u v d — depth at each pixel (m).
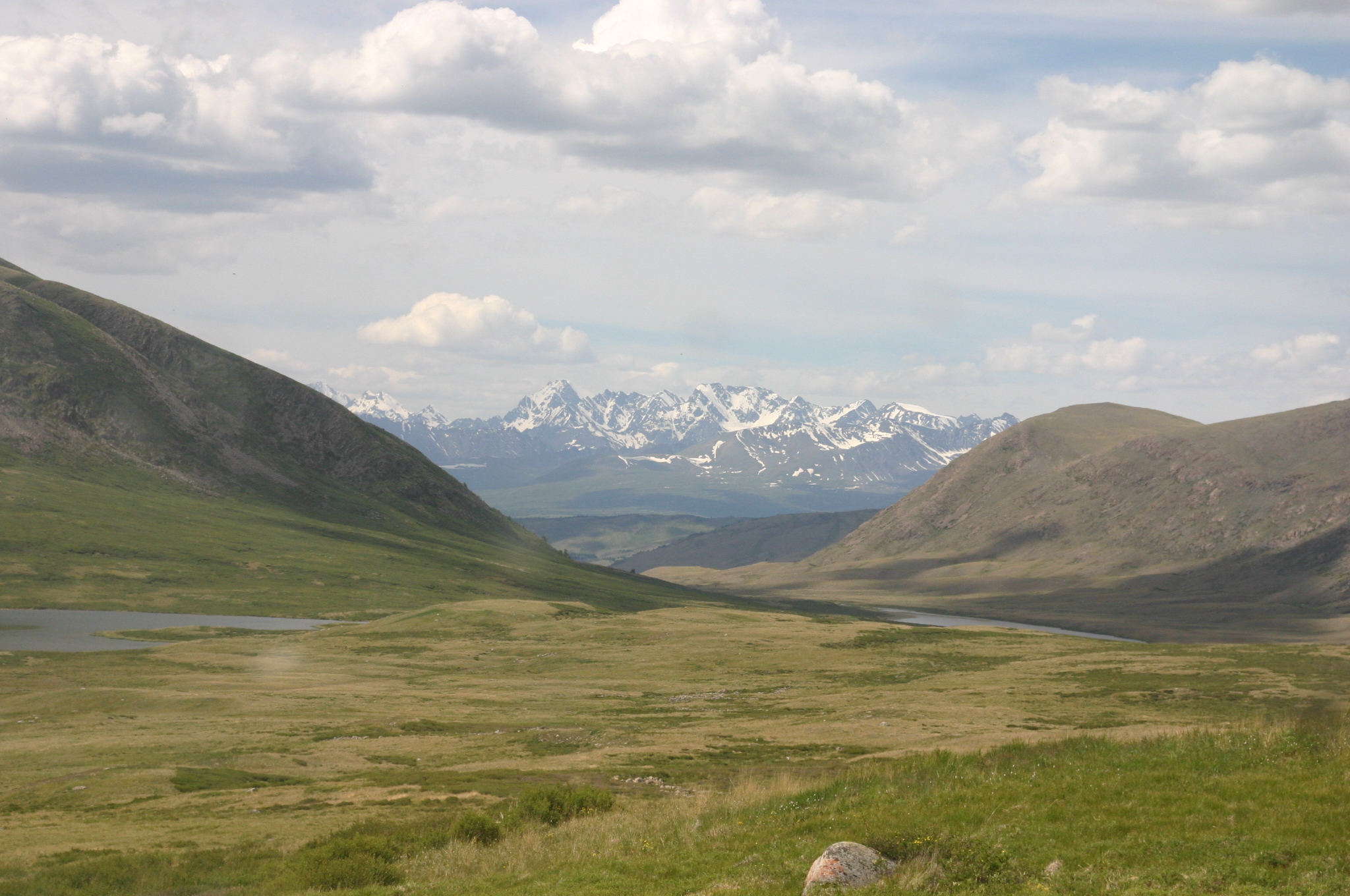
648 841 30.92
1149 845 22.25
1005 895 20.30
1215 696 99.56
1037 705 96.38
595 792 43.78
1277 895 18.58
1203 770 29.20
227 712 94.31
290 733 82.81
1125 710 93.12
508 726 88.62
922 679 123.50
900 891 20.72
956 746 65.69
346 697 105.62
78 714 92.62
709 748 73.06
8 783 62.94
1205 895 18.95
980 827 25.78
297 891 32.06
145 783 60.34
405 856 35.59
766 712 96.06
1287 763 28.48
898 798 31.73
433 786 57.91
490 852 34.19
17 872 39.31
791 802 34.22
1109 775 30.12
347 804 53.06
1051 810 26.27
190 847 43.34
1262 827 22.50
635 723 89.88
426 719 91.19
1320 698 96.62
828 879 21.69
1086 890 19.89
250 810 52.25
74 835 46.62
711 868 25.89
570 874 27.52
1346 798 23.73
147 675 121.19
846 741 74.38
